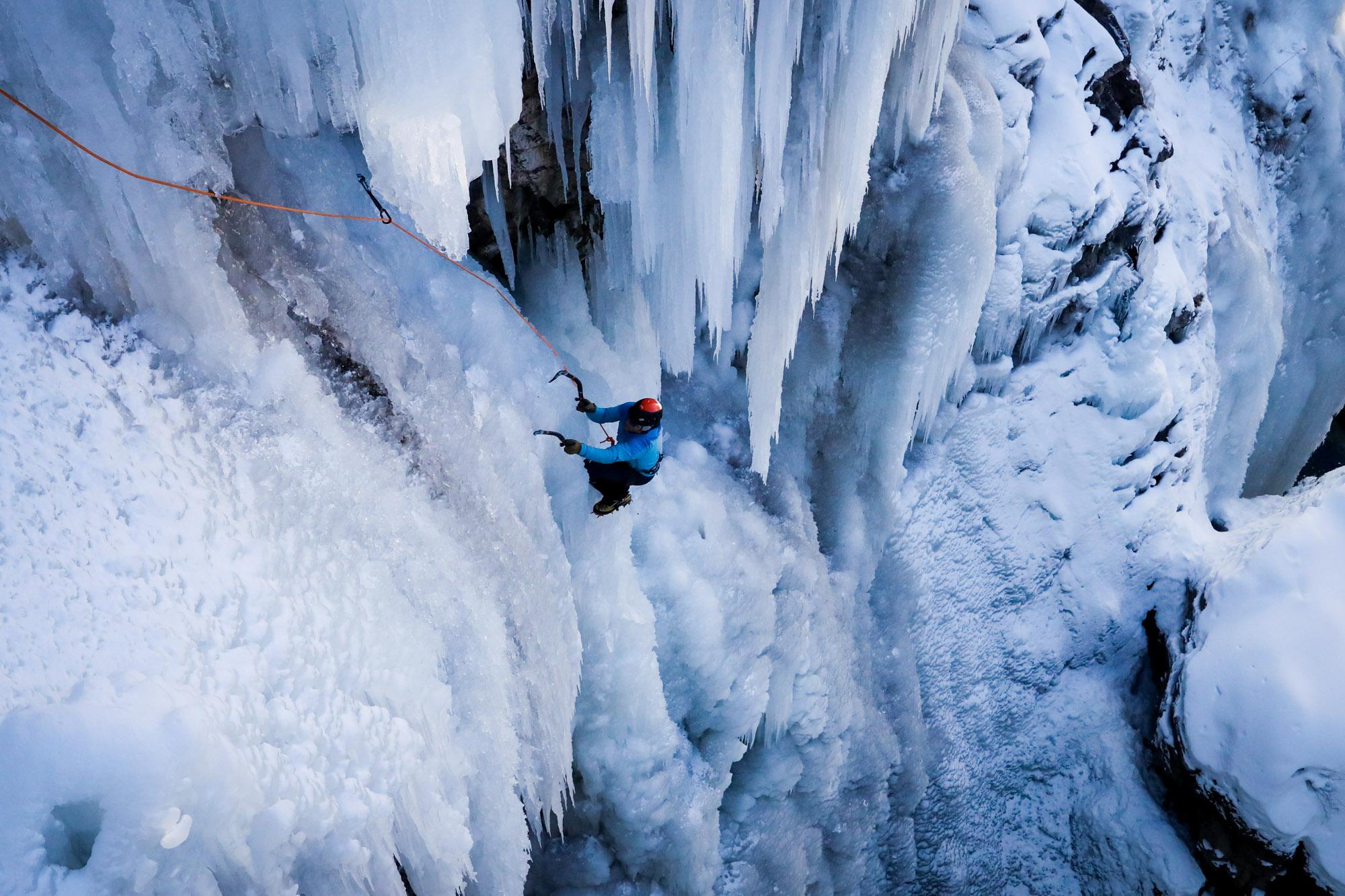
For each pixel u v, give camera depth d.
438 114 3.97
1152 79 12.73
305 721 3.51
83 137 3.32
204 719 3.02
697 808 6.59
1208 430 12.95
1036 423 10.59
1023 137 9.18
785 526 7.66
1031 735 11.16
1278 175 15.00
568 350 6.12
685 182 5.45
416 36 3.79
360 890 3.70
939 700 10.32
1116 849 10.55
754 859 7.58
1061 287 9.95
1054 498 10.88
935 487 9.84
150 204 3.55
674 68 5.20
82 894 2.57
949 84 8.38
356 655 3.88
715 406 7.85
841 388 8.48
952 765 10.40
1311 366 15.52
